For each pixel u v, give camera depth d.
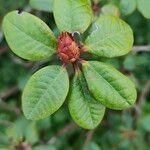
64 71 0.33
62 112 0.62
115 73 0.33
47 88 0.33
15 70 0.67
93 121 0.34
